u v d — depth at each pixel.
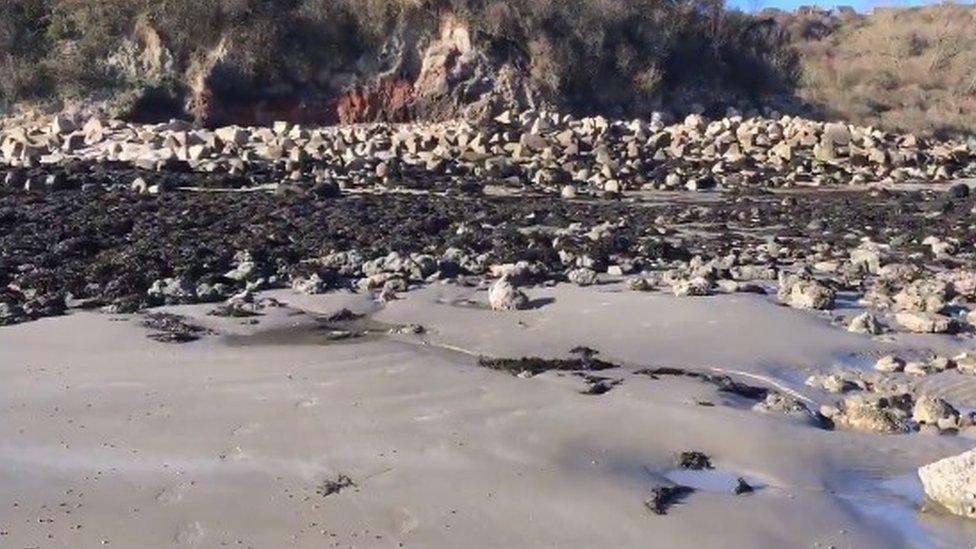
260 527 6.66
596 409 8.65
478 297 12.62
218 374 9.53
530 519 6.79
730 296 12.59
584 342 10.80
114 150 26.39
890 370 10.15
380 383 9.27
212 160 25.08
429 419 8.42
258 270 13.67
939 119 49.00
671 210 20.77
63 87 37.09
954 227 18.73
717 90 44.81
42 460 7.66
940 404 8.78
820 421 8.72
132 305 12.04
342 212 19.16
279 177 23.80
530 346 10.66
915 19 59.69
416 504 6.97
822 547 6.56
